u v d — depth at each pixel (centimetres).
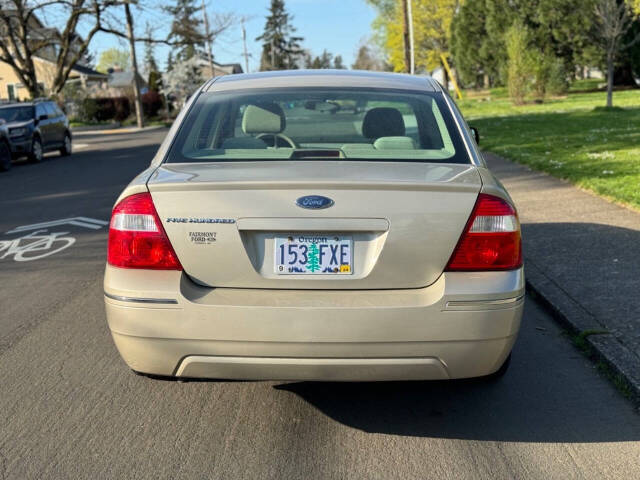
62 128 2250
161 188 323
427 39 6078
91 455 333
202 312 312
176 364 322
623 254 639
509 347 329
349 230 313
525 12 4350
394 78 451
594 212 837
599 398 389
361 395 397
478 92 5641
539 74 3619
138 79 4366
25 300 603
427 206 315
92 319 545
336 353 311
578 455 329
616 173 1083
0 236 895
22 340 498
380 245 314
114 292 323
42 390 409
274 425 362
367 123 401
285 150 374
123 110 5462
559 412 373
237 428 359
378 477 311
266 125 404
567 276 579
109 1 3459
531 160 1306
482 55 4906
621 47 2783
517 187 1059
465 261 318
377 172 335
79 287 642
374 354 312
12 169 1852
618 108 2597
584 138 1673
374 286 317
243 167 347
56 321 541
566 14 4184
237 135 398
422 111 404
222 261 318
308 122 406
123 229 325
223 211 316
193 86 5841
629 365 405
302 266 317
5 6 3522
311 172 333
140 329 319
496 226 320
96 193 1272
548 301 524
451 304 311
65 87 5072
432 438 347
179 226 319
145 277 320
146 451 336
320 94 416
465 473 314
